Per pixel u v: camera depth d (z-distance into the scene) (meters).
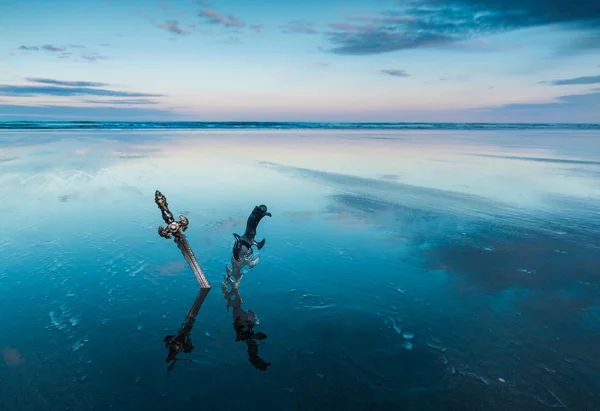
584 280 5.09
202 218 7.75
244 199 9.53
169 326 3.85
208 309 4.20
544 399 2.95
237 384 3.04
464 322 4.05
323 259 5.73
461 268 5.45
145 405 2.79
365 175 13.44
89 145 22.48
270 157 18.70
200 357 3.36
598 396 2.99
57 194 9.52
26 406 2.76
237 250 4.55
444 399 2.93
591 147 25.02
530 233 7.07
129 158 16.94
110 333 3.68
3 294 4.41
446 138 36.53
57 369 3.15
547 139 35.12
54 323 3.83
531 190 10.96
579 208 8.91
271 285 4.83
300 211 8.48
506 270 5.39
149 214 7.89
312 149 23.17
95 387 2.96
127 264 5.35
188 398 2.87
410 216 8.16
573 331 3.90
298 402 2.87
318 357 3.40
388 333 3.81
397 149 23.52
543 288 4.86
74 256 5.58
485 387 3.07
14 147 20.25
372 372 3.22
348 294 4.63
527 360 3.43
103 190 10.15
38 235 6.45
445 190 10.95
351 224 7.54
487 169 14.94
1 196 9.15
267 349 3.51
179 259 5.59
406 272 5.31
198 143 26.52
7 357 3.29
